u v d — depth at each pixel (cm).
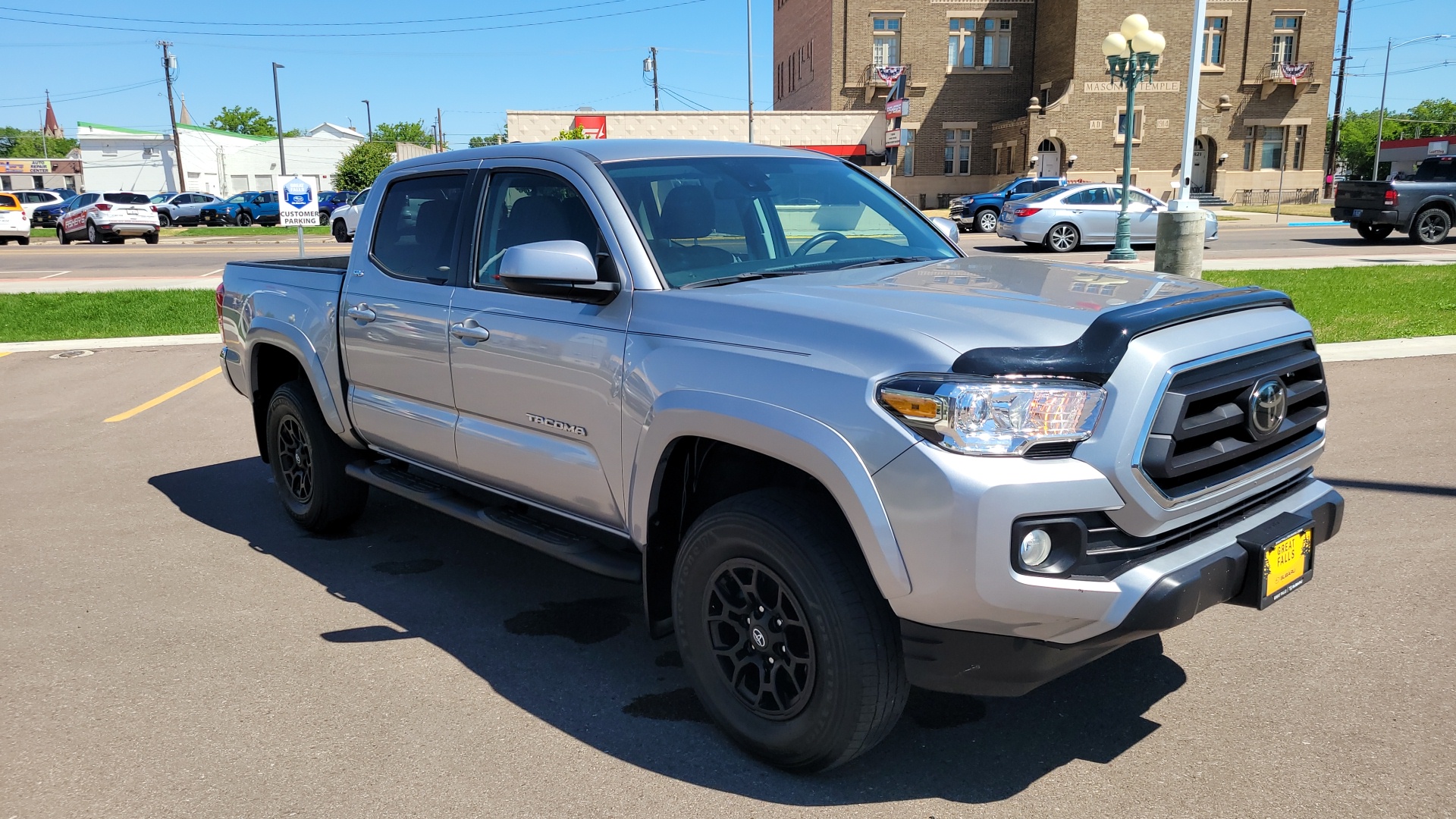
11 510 577
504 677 366
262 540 523
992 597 245
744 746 308
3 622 420
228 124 11769
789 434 269
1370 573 434
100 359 1063
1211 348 270
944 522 245
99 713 342
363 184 6209
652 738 322
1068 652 258
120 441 736
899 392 253
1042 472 245
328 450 495
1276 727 317
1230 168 4075
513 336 362
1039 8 4194
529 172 379
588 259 320
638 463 317
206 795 293
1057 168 4025
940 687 268
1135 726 322
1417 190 2114
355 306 446
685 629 315
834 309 285
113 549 510
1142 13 3891
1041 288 311
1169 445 255
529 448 365
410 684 361
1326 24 3972
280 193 1579
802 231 382
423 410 418
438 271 409
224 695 354
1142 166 3994
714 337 300
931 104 4247
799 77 5003
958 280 327
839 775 299
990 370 248
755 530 282
